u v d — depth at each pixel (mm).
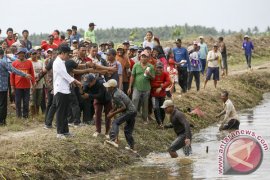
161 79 20375
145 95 19984
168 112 17000
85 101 18547
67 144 15648
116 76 19031
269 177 13844
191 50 28297
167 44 45656
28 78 19094
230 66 45375
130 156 16797
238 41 53531
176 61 26391
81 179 14352
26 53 21125
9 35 23656
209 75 29875
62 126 16297
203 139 20375
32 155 14414
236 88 32969
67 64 16688
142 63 19891
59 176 14164
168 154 17875
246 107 30469
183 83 26562
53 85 16922
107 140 16781
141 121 20344
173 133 20484
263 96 35469
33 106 20188
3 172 13219
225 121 21094
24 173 13469
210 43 49906
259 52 53219
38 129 18266
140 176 14539
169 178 14078
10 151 14547
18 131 18016
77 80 17688
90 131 17609
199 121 23922
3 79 18562
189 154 16953
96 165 15328
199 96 27438
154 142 18969
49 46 23922
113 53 18969
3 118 18688
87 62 17500
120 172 15172
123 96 16812
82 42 20375
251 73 37875
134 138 18453
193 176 14164
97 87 16891
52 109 18078
